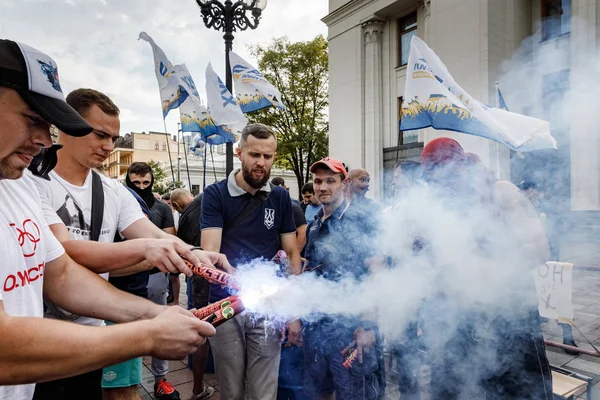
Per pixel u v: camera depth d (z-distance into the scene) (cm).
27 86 81
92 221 164
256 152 206
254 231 217
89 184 167
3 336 71
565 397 189
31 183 118
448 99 260
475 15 976
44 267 119
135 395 205
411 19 1266
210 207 216
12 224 100
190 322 92
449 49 1037
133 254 142
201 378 274
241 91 518
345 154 1436
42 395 142
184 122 480
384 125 1339
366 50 1361
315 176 228
